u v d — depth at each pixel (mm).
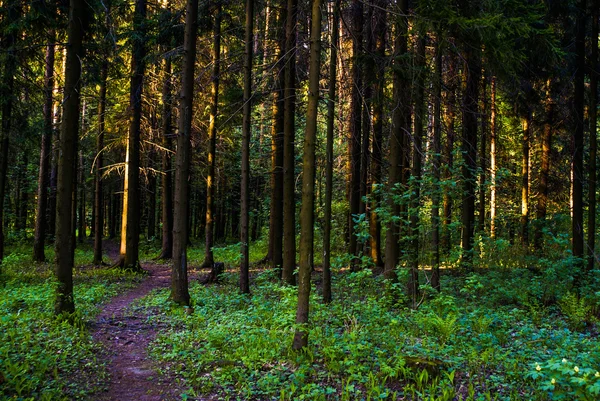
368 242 17359
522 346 6969
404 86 9508
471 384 5336
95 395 5484
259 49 14617
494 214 18844
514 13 8188
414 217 9383
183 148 10469
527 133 16906
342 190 24047
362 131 13945
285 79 12836
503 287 10641
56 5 11414
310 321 7980
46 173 19219
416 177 9172
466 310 8914
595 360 5383
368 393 5301
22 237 26375
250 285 13641
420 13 8219
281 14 13555
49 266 17250
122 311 10352
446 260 13648
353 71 10711
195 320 9008
